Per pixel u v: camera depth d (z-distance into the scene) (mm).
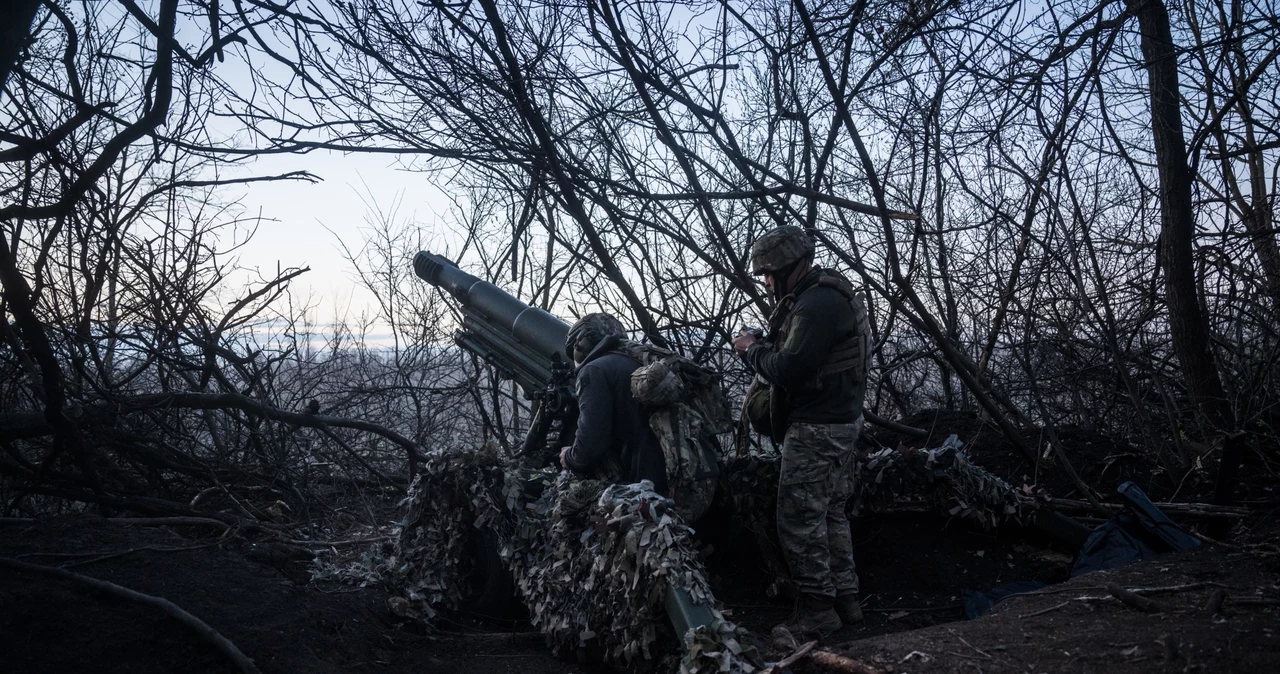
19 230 3986
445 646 3455
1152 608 2871
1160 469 4930
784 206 4254
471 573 3889
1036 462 4715
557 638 3285
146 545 3562
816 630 3598
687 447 3451
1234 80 4844
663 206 4906
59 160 3570
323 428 5387
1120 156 4734
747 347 3736
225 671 2738
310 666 2871
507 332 4734
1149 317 5340
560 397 3988
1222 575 3283
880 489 4203
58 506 4926
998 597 3824
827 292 3527
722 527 4230
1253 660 2312
